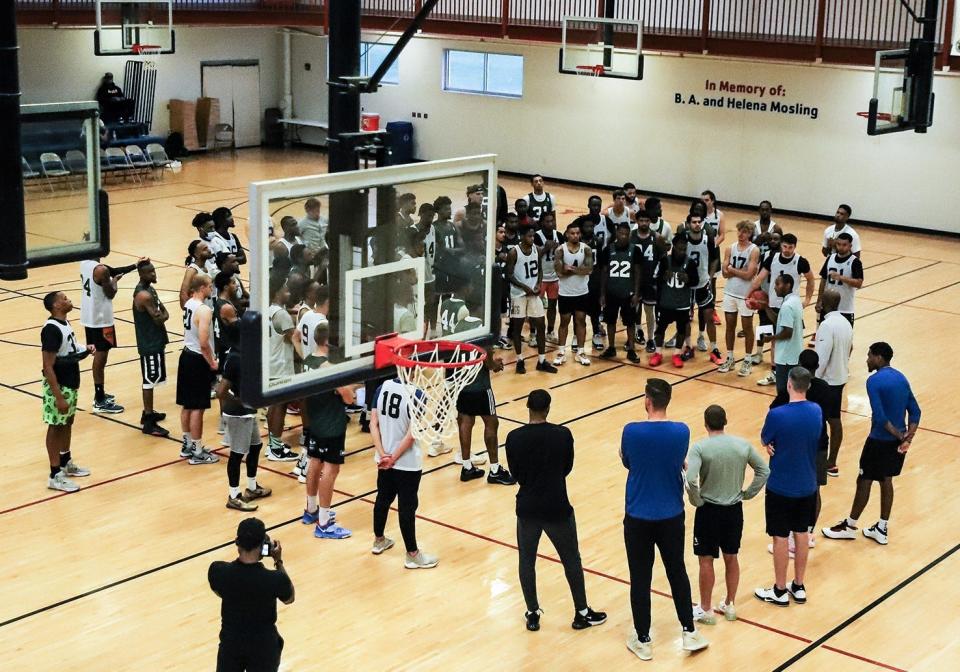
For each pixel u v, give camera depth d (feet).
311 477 31.19
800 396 26.63
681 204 81.76
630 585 26.13
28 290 56.54
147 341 37.58
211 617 26.73
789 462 26.78
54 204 18.97
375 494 33.96
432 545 30.60
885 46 69.00
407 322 20.58
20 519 31.81
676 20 82.02
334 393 30.07
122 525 31.53
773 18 79.66
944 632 26.45
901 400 29.99
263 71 102.73
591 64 71.26
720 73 79.56
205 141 98.63
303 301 18.57
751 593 28.27
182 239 67.62
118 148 87.30
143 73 92.84
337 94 20.81
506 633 26.13
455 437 38.60
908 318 53.98
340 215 18.98
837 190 76.54
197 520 31.94
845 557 30.30
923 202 73.41
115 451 36.83
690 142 82.02
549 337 50.39
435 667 24.63
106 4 81.71
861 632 26.40
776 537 27.27
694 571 29.35
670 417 40.55
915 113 45.14
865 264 65.36
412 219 20.31
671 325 53.62
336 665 24.63
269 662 21.12
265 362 18.12
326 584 28.30
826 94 75.46
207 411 40.73
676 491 24.61
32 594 27.63
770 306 44.04
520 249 44.65
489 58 91.15
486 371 33.88
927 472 36.01
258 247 17.67
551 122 88.48
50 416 33.06
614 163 85.97
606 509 32.83
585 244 46.65
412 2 93.81
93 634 25.86
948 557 30.30
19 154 15.72
